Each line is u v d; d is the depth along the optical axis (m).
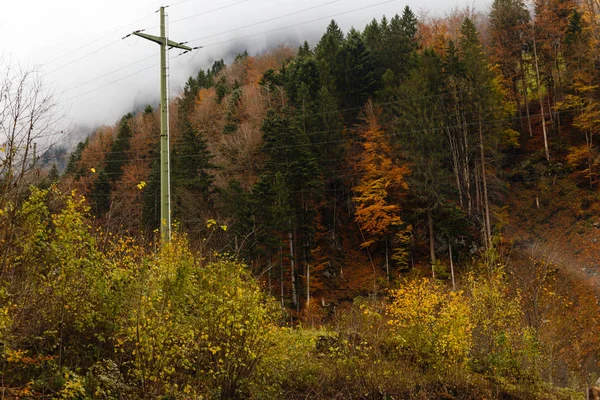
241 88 60.44
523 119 47.72
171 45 14.83
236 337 7.23
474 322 13.23
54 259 6.41
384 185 37.22
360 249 39.19
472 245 34.41
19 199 6.04
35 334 6.62
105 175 40.66
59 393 5.62
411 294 11.82
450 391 10.48
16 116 5.70
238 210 31.52
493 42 50.41
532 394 11.66
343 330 10.67
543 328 15.86
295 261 33.56
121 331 6.53
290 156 37.53
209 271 7.25
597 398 14.14
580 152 38.34
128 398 6.24
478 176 40.75
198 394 6.74
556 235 34.22
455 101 40.72
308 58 54.16
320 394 8.62
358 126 44.78
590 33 42.38
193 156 37.53
